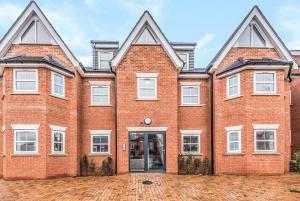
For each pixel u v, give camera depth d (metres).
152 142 17.12
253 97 15.84
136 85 17.25
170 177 15.41
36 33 17.02
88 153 17.97
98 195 11.16
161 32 17.30
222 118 17.14
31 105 15.22
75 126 16.81
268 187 12.45
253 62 15.67
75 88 17.03
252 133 15.68
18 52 16.78
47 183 13.91
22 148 15.07
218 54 17.47
